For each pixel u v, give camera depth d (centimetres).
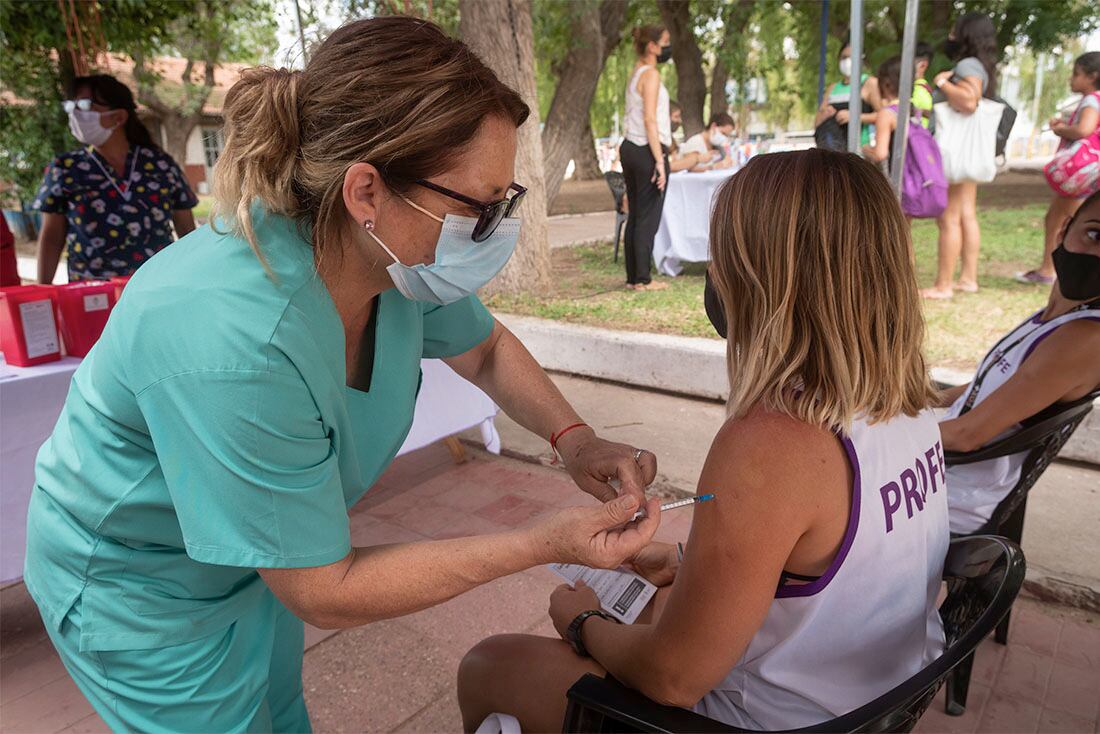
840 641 110
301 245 102
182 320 95
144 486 107
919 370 113
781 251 105
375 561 105
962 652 104
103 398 104
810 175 106
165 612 117
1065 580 247
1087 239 175
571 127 1295
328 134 97
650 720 111
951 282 562
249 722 130
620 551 101
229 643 124
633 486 131
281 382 95
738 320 114
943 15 1520
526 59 609
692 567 105
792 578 109
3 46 904
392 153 96
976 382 205
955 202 552
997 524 198
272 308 96
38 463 122
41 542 120
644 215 625
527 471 369
